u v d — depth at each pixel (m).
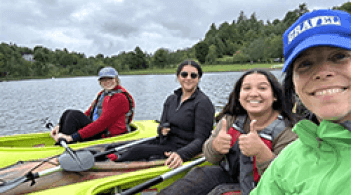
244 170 1.57
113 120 3.09
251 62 106.12
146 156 2.36
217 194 1.74
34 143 3.28
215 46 119.31
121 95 3.13
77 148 2.75
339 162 0.53
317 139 0.57
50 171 1.98
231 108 1.83
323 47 0.49
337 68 0.49
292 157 0.66
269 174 0.74
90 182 2.03
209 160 1.85
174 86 35.62
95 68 127.00
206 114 2.37
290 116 1.47
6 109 16.88
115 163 2.28
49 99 23.31
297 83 0.56
